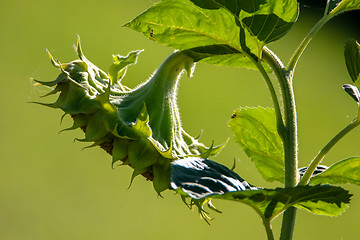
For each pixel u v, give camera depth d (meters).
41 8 22.25
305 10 22.94
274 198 2.36
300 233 13.88
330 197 2.35
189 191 2.22
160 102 2.71
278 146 3.21
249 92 19.33
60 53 20.23
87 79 2.61
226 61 2.80
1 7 22.11
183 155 2.54
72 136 17.03
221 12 2.54
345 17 22.69
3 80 18.33
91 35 21.38
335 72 20.88
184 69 2.86
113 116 2.48
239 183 2.37
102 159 16.28
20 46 20.02
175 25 2.61
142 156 2.44
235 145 14.52
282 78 2.60
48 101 17.36
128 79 19.00
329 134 18.19
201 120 17.86
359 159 2.80
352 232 13.88
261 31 2.54
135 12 22.86
